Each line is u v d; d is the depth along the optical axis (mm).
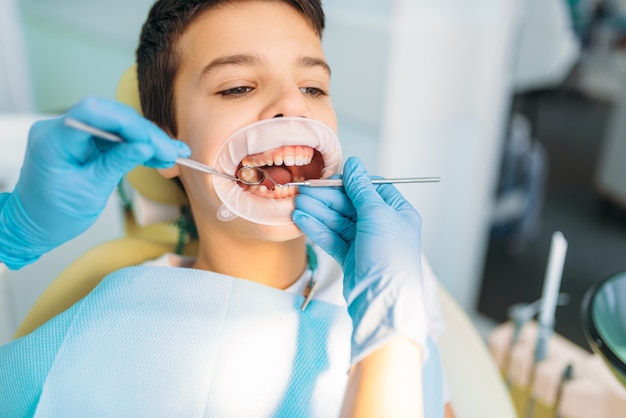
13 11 2000
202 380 773
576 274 2422
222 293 835
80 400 766
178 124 823
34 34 2533
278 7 770
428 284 957
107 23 2109
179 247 1056
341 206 767
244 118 741
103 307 822
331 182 771
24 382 782
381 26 1428
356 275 655
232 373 779
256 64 747
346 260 718
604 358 802
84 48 2289
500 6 1646
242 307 824
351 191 753
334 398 782
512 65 1798
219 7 761
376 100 1509
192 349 789
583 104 3881
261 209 745
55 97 2551
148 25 848
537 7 2887
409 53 1457
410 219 737
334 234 749
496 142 1880
